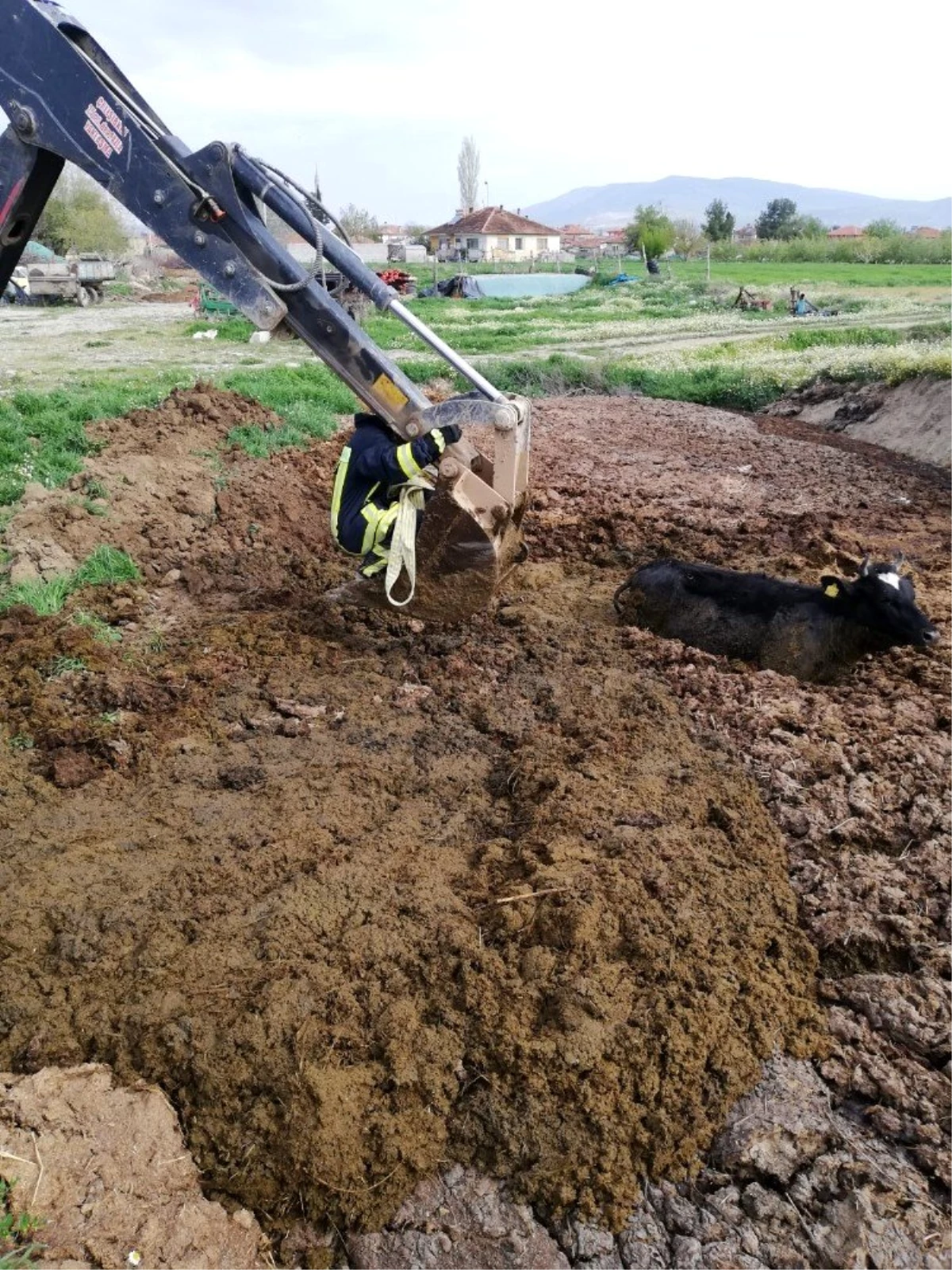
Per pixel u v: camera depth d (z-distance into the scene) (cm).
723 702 658
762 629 714
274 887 478
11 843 513
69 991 418
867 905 461
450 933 437
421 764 595
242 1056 386
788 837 520
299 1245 351
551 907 443
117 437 1129
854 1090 385
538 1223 352
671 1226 347
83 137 629
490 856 495
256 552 936
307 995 407
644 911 446
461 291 5497
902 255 8500
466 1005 404
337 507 672
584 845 496
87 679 664
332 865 487
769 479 1385
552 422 1747
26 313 4059
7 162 649
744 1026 402
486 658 727
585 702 659
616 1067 381
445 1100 377
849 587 696
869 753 580
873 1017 411
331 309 638
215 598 844
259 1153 365
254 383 1689
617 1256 340
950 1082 381
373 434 655
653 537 1043
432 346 636
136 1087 381
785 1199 350
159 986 415
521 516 699
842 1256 330
